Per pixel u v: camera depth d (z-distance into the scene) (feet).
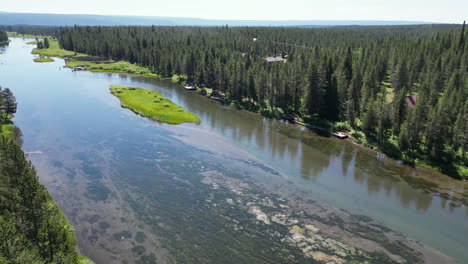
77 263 110.83
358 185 194.49
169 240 134.82
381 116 256.52
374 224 154.20
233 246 132.98
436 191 189.88
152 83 515.91
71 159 211.41
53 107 335.47
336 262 126.00
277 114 345.10
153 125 292.20
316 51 490.49
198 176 194.90
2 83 440.86
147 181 185.47
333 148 256.32
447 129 230.68
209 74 453.58
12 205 108.88
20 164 112.47
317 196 178.60
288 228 146.82
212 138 266.36
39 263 82.33
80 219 146.10
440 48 516.32
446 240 144.87
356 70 374.43
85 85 458.91
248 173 203.00
